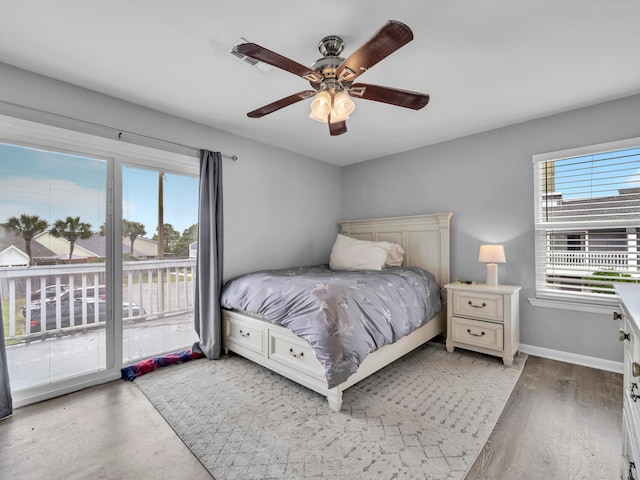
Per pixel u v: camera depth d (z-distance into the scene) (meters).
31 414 1.94
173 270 2.90
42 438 1.70
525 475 1.42
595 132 2.57
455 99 2.48
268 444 1.64
